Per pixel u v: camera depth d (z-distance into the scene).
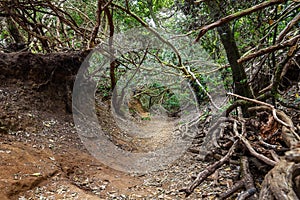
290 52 2.55
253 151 2.23
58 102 3.56
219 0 2.99
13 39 5.05
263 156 2.12
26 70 3.35
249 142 2.49
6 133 2.81
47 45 4.62
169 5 4.67
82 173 2.66
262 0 2.93
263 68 3.72
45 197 2.10
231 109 3.30
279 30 3.48
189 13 3.59
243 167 2.27
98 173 2.74
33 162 2.43
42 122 3.20
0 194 1.96
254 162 2.37
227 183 2.44
